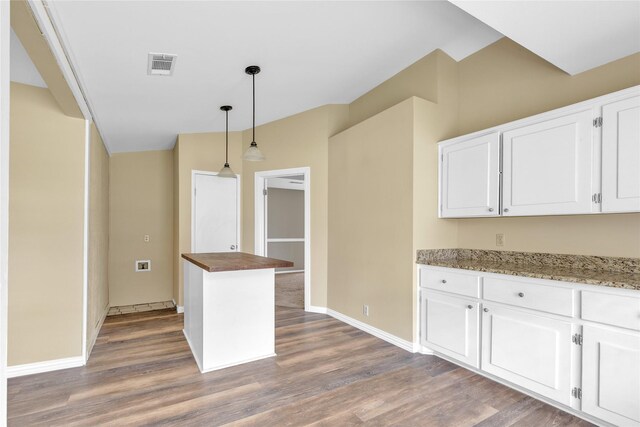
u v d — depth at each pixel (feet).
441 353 9.46
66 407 7.20
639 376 5.65
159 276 17.52
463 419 6.68
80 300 9.47
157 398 7.55
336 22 8.21
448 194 10.00
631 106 6.31
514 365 7.45
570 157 7.18
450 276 8.98
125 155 17.19
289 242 28.19
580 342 6.40
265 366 9.18
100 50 8.05
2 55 3.28
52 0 5.96
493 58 10.05
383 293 11.10
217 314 9.07
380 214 11.22
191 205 15.60
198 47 8.52
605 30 6.50
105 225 15.03
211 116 13.89
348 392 7.75
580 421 6.56
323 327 12.44
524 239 9.11
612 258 7.41
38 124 9.21
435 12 8.32
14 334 8.77
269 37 8.50
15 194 8.93
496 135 8.67
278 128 15.53
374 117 11.53
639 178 6.21
